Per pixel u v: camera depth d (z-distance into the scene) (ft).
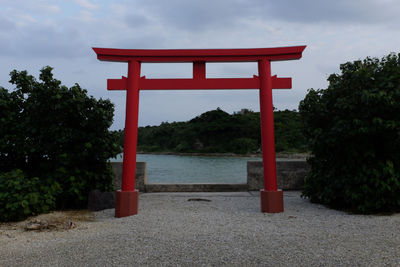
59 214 17.21
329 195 18.83
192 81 19.15
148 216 16.56
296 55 18.75
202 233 12.67
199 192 27.22
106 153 19.83
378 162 16.74
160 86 18.95
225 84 19.10
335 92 18.93
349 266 8.90
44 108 19.31
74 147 19.63
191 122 250.37
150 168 98.58
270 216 16.58
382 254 9.82
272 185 18.17
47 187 17.76
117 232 12.96
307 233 12.55
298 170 28.30
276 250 10.35
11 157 20.33
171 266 9.03
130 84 18.69
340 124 17.19
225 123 215.31
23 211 15.40
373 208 16.72
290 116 218.18
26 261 9.52
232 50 19.04
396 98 16.34
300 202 21.56
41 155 20.39
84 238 12.03
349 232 12.63
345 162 18.38
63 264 9.23
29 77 20.85
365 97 16.12
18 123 20.12
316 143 18.61
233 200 22.54
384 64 18.40
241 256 9.80
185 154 193.57
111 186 21.13
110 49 18.69
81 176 19.62
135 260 9.50
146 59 18.97
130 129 18.20
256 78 19.10
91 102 20.24
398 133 16.30
